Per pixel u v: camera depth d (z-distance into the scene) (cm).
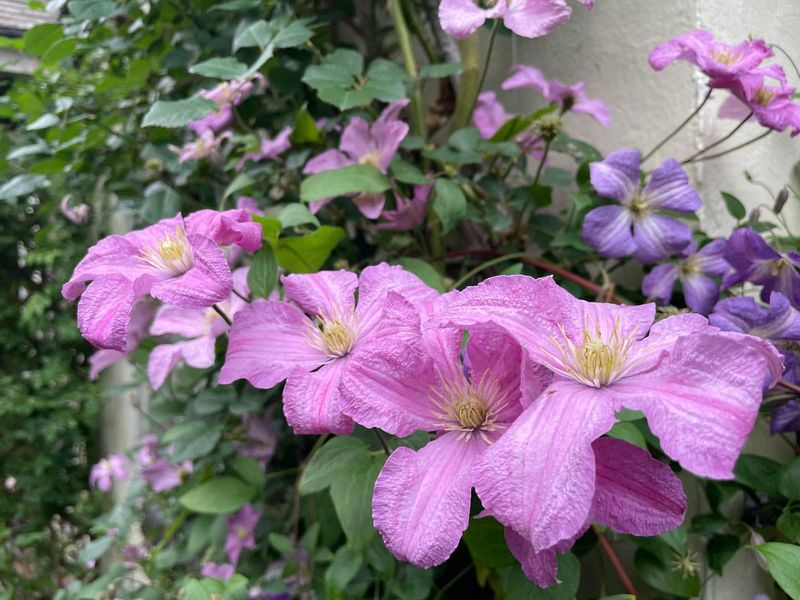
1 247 135
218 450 59
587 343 23
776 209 39
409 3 54
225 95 50
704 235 42
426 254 51
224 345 52
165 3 61
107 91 66
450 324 24
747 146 44
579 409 21
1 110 69
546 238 49
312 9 57
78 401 131
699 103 43
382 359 25
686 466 19
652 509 21
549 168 49
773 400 33
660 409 20
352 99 43
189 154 55
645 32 45
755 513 40
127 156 70
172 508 68
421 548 21
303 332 30
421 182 44
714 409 19
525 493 20
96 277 29
